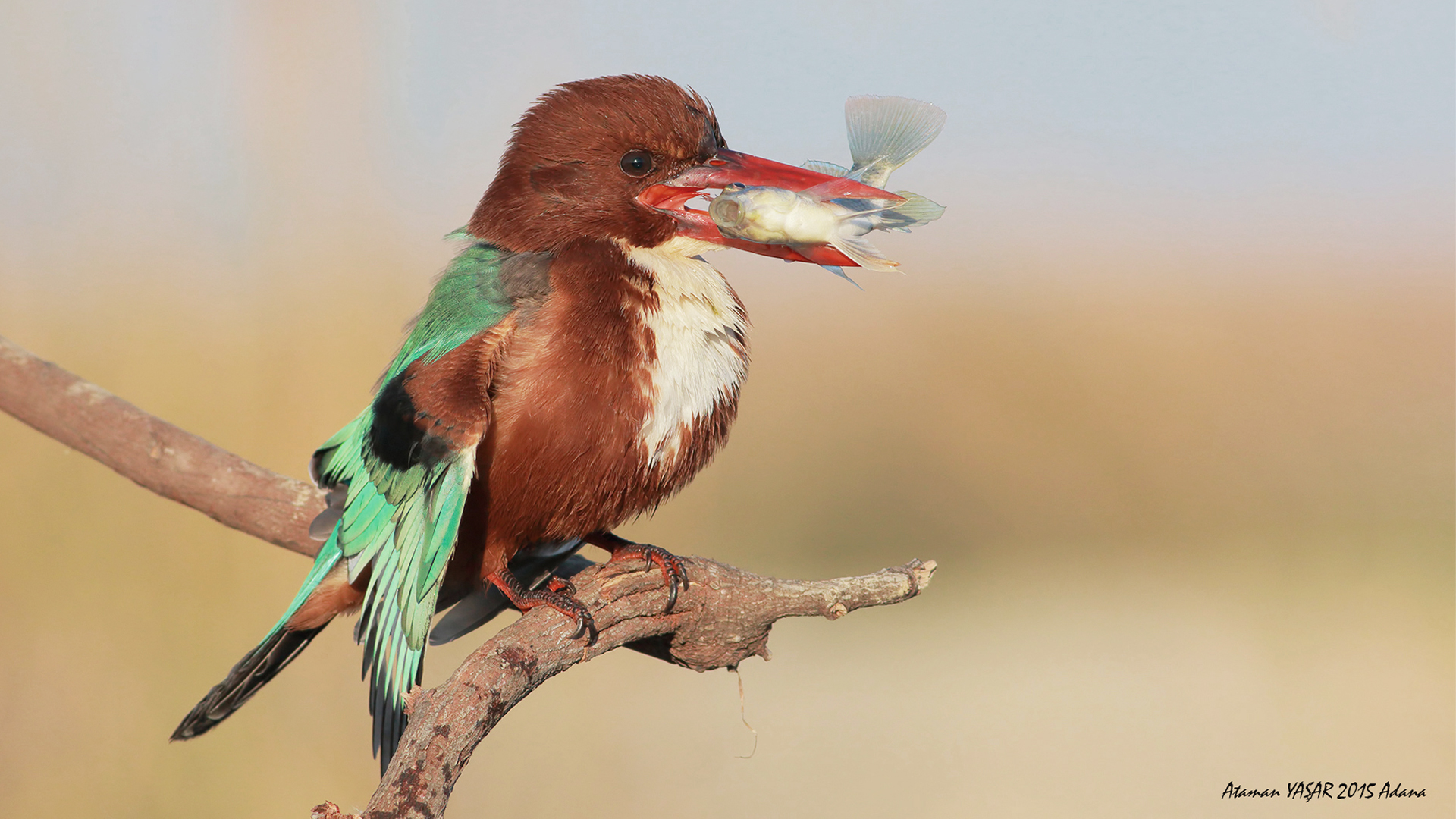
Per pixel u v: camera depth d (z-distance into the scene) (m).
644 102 9.12
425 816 6.14
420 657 7.66
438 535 7.68
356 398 12.81
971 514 22.97
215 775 11.80
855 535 22.17
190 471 9.95
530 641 7.63
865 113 8.52
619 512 8.70
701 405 8.77
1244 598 19.98
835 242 8.28
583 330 8.33
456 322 8.50
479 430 7.79
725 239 9.06
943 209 8.26
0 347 10.13
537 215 9.11
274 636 8.81
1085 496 23.23
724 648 8.39
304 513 9.81
